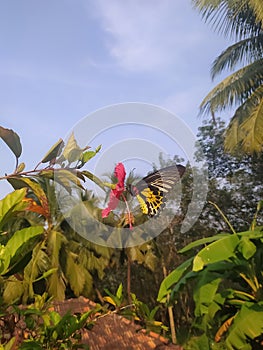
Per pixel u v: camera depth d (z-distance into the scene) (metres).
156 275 15.87
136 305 2.03
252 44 13.33
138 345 3.45
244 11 12.50
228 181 18.73
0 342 1.28
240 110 12.76
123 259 15.26
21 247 1.22
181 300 14.56
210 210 17.77
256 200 18.06
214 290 5.25
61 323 1.36
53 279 12.66
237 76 13.65
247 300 5.51
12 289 1.35
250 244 4.65
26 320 1.35
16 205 1.23
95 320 1.85
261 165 18.11
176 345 3.67
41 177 1.32
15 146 1.33
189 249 5.73
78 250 14.54
